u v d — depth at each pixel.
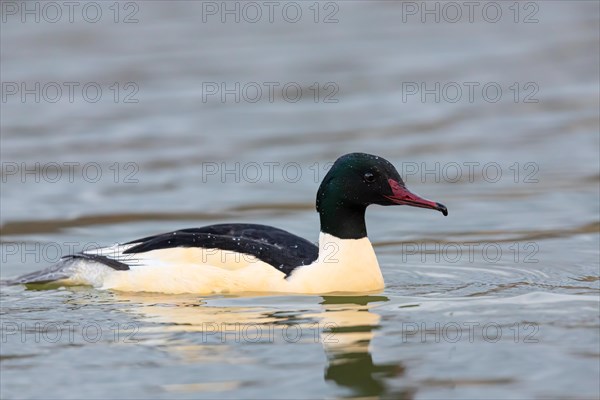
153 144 20.83
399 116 22.53
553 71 25.69
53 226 16.05
